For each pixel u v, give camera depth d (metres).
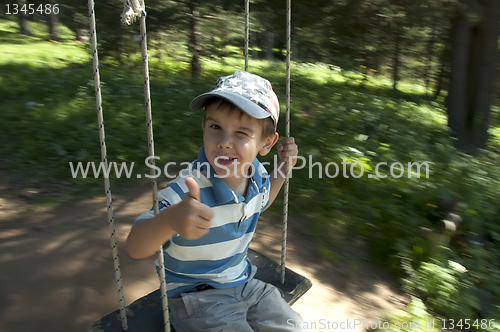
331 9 6.36
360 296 2.58
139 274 2.28
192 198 1.09
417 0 6.00
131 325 1.49
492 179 4.78
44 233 2.67
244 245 1.60
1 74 7.70
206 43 9.70
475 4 5.68
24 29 19.66
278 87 8.37
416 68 9.64
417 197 3.83
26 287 2.05
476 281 3.05
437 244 3.24
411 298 2.68
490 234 3.76
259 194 1.62
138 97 6.50
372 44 7.76
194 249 1.43
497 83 7.06
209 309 1.46
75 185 3.60
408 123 6.45
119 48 9.29
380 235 3.33
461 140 6.55
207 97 1.37
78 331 1.80
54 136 4.64
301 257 2.89
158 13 8.64
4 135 4.59
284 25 6.80
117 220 2.98
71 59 10.95
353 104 6.92
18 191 3.37
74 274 2.21
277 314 1.56
